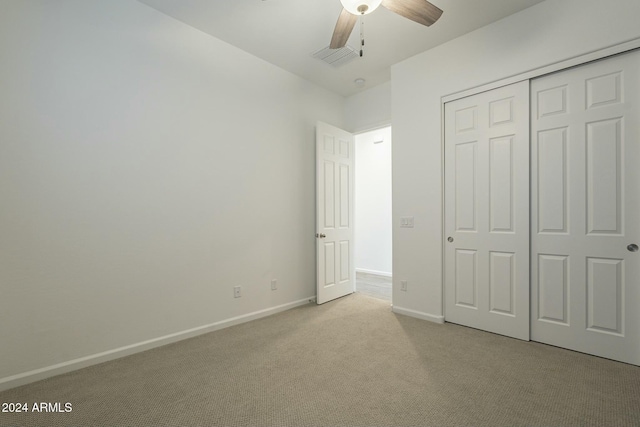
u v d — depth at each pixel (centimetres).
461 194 285
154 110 244
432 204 299
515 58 249
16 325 185
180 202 258
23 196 188
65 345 202
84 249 210
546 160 239
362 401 169
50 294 197
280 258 336
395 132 328
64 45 203
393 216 330
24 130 188
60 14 202
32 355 190
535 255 245
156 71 245
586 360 213
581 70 223
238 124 300
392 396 173
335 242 386
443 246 295
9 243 183
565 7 225
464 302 284
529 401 167
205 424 151
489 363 211
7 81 183
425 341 249
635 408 160
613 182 212
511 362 212
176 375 197
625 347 208
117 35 225
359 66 335
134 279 232
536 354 223
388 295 405
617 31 205
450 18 253
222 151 287
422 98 306
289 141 348
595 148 219
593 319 220
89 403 167
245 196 304
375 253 570
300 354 227
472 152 278
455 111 288
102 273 217
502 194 260
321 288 362
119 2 227
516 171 252
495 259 264
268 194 325
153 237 242
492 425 149
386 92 375
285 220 342
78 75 208
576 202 226
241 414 158
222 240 285
